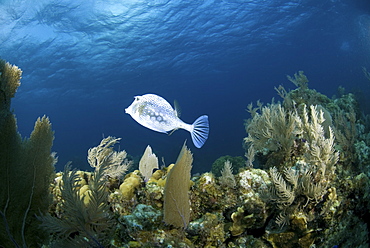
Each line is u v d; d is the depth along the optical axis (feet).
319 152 11.72
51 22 78.48
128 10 79.25
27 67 103.96
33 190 9.08
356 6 93.35
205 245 9.66
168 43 107.04
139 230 8.68
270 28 112.16
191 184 11.53
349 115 19.63
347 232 12.34
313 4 93.50
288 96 22.29
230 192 11.31
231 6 87.61
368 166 16.44
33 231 8.99
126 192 10.25
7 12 69.46
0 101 8.73
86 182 11.80
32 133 9.41
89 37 90.58
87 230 7.92
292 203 11.02
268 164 15.24
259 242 10.69
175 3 80.28
